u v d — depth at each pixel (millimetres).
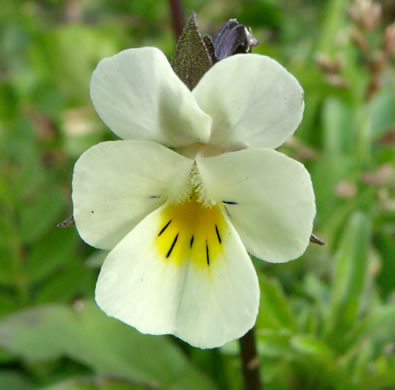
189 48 53
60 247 91
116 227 55
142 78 52
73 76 135
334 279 80
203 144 55
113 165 52
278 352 77
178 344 88
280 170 51
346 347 78
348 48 111
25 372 89
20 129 109
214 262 54
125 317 53
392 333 83
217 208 55
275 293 77
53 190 92
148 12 156
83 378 76
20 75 134
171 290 55
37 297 91
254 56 50
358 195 96
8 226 90
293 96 51
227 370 84
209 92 52
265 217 53
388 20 139
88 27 141
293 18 151
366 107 101
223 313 53
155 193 55
